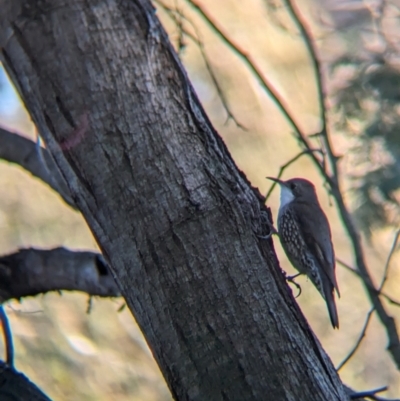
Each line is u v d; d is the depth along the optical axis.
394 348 10.22
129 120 5.89
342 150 13.78
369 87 12.98
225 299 5.81
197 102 6.24
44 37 5.81
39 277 8.46
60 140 5.91
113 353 14.99
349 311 16.31
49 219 15.80
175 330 5.79
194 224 5.88
